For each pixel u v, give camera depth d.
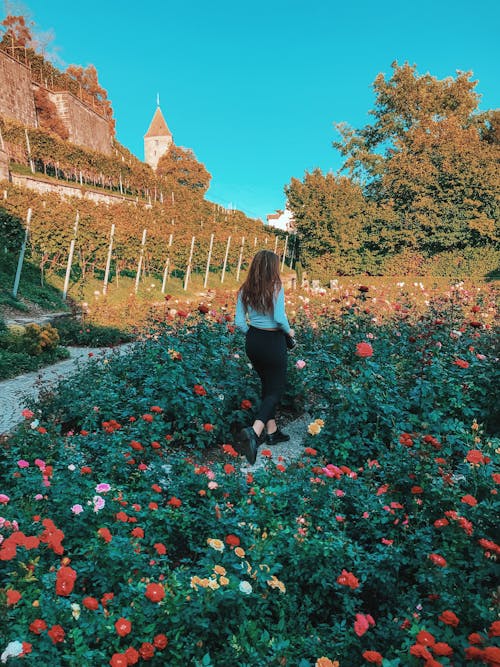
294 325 7.78
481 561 2.20
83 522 2.51
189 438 4.21
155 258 20.88
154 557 2.38
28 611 1.87
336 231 32.62
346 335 5.89
